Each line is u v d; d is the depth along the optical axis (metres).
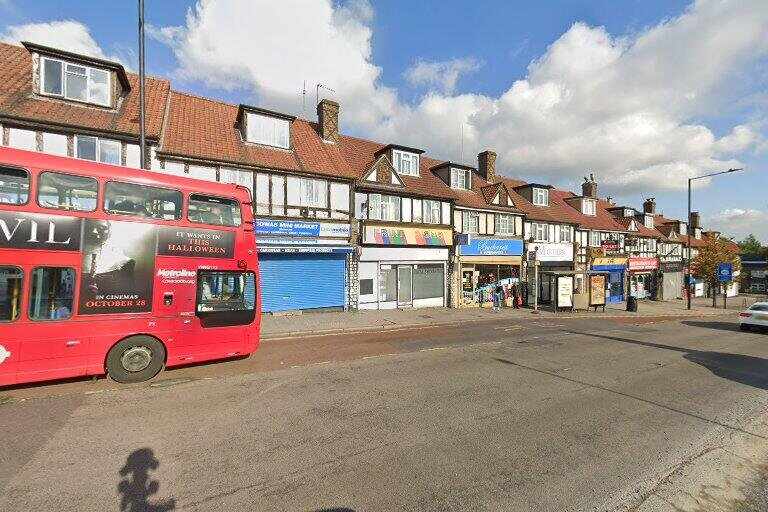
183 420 5.34
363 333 13.16
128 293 6.97
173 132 14.20
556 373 8.30
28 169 6.22
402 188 19.80
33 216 6.25
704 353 11.20
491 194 24.45
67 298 6.48
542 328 15.45
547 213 28.97
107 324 6.78
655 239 39.50
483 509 3.52
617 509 3.60
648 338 13.79
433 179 22.95
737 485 4.11
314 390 6.75
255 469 4.10
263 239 15.25
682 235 47.81
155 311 7.21
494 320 17.45
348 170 18.00
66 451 4.41
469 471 4.16
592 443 4.95
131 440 4.71
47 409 5.65
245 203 8.45
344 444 4.71
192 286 7.65
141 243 7.13
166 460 4.25
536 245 26.03
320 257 17.08
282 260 16.02
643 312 25.12
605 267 32.44
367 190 18.55
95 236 6.71
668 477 4.20
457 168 23.69
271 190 15.60
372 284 19.09
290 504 3.52
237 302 8.23
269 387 6.86
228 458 4.32
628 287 34.53
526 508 3.55
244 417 5.49
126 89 14.23
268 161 15.55
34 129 11.26
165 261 7.36
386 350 10.29
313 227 16.50
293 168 15.96
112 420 5.29
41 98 11.88
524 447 4.78
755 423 5.82
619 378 8.07
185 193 7.64
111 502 3.51
